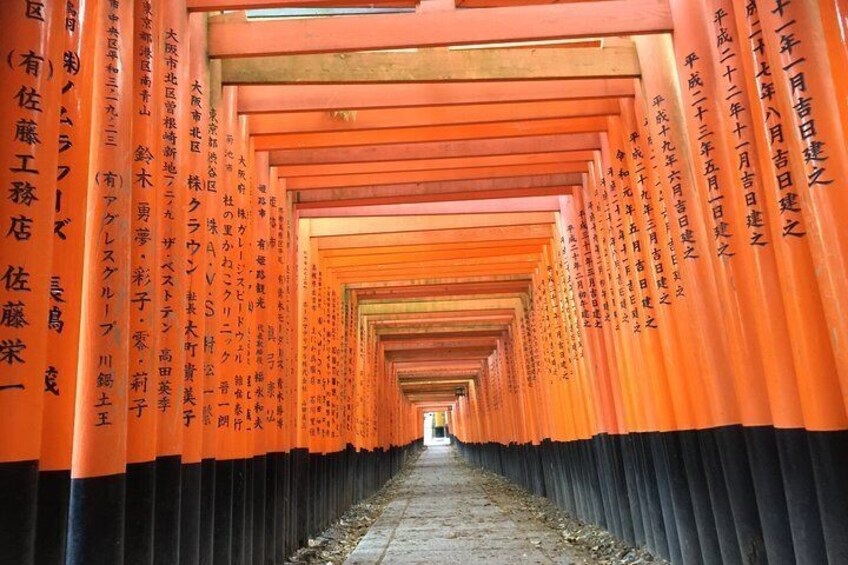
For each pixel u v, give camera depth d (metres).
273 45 4.62
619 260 6.32
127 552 3.26
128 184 3.29
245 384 5.32
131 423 3.36
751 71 3.63
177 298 3.86
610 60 5.34
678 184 4.90
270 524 6.11
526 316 13.24
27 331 2.40
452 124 6.04
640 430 6.07
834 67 3.15
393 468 21.86
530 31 4.56
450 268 11.38
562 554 6.62
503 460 18.75
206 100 4.55
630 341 6.16
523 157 7.21
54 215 2.59
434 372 25.77
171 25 4.01
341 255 10.33
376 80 5.11
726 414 4.53
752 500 4.33
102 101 3.21
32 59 2.51
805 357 3.36
